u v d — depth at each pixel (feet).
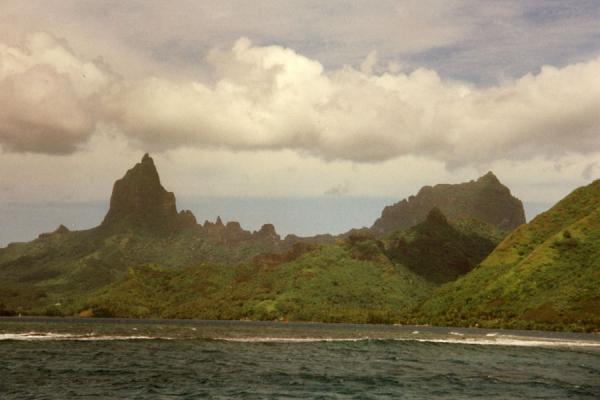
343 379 276.21
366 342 525.34
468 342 566.36
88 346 403.13
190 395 223.30
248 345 460.96
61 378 254.06
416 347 485.56
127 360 327.67
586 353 466.29
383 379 279.49
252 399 218.38
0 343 403.13
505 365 356.38
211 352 388.98
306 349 439.63
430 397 233.35
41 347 383.86
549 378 297.12
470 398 232.94
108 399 210.79
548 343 595.06
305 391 239.91
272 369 306.55
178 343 456.04
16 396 211.61
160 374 274.98
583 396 243.60
